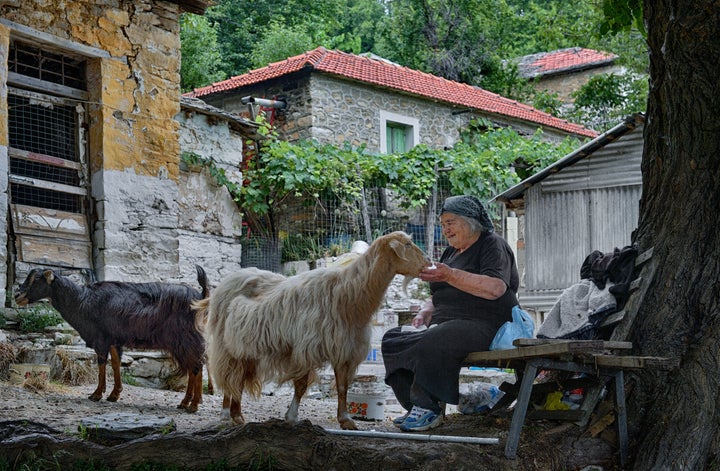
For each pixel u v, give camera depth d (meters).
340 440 5.37
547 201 13.11
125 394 8.38
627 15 7.41
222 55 29.30
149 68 11.52
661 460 5.50
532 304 13.15
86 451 5.41
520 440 5.48
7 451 5.41
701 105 5.93
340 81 19.06
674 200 6.13
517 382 6.16
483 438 5.42
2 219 9.60
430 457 5.11
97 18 10.90
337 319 5.58
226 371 5.94
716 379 5.69
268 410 7.70
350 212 16.75
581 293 6.34
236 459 5.36
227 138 14.09
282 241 16.17
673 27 5.88
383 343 6.09
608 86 30.69
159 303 7.54
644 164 6.52
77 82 11.13
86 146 11.00
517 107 24.25
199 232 13.49
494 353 5.43
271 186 15.92
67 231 10.58
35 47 10.49
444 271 5.66
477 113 21.91
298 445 5.34
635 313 5.96
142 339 7.59
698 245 6.00
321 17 33.19
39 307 9.92
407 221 18.14
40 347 9.10
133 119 11.27
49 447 5.43
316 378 5.96
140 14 11.44
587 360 5.44
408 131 20.61
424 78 22.39
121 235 10.97
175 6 11.96
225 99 20.27
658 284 6.05
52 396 7.70
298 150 16.00
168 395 8.71
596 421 5.73
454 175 17.98
